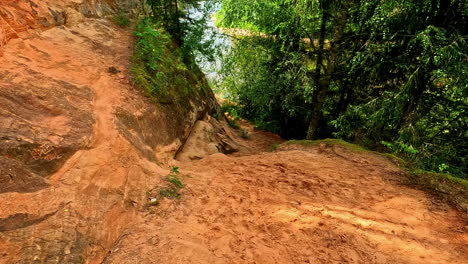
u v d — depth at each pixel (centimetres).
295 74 953
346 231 369
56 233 267
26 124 326
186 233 346
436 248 340
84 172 344
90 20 684
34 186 288
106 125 436
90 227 298
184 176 512
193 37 941
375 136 899
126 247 307
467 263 315
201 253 313
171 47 920
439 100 777
